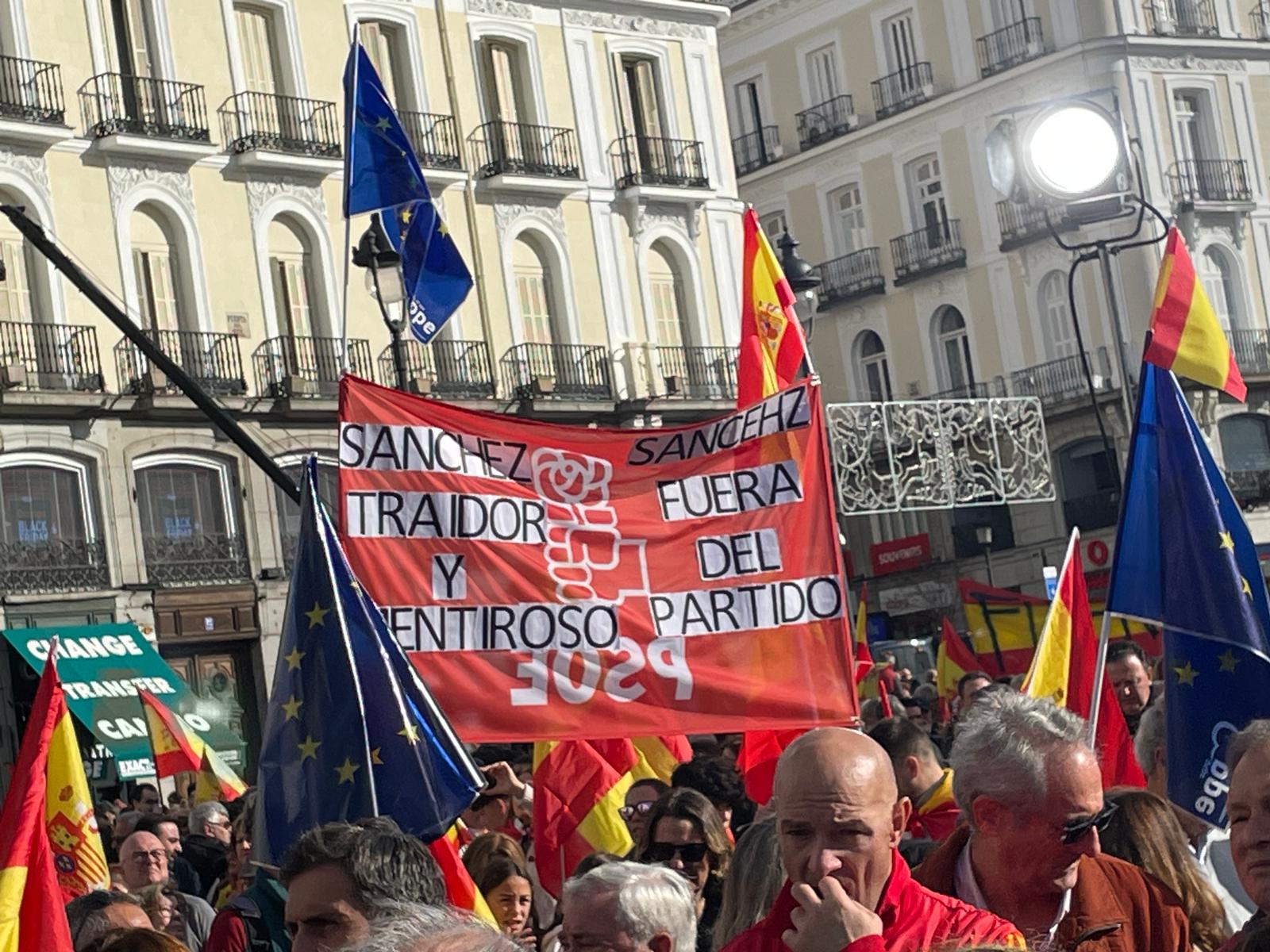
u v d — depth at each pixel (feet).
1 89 110.83
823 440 34.12
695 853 25.34
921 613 172.76
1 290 109.70
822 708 33.30
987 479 121.29
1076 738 18.15
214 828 40.52
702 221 142.72
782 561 33.81
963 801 18.42
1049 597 88.63
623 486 33.63
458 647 32.35
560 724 32.50
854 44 181.16
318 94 125.08
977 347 173.17
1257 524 166.91
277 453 118.62
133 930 20.89
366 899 17.69
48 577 108.88
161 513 114.32
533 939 29.27
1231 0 175.94
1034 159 38.01
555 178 134.00
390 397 32.73
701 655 33.24
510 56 134.92
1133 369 161.27
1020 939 16.24
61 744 31.01
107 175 114.62
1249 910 24.21
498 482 33.01
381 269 57.16
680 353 139.33
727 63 191.42
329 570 27.17
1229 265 172.04
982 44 172.24
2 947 21.44
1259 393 170.50
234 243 119.44
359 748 26.55
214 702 114.83
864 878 15.57
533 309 133.28
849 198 183.01
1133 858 21.02
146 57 118.01
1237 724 26.58
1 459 107.76
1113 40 167.12
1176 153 170.50
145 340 49.70
